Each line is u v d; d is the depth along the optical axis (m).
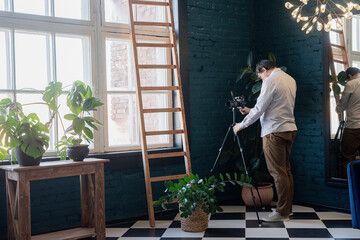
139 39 4.56
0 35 3.74
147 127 4.65
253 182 4.73
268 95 3.99
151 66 4.32
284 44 5.09
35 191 3.81
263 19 5.31
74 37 4.16
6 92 3.76
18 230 3.24
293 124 4.12
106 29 4.34
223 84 5.10
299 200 4.97
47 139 3.37
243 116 5.27
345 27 4.47
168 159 4.61
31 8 3.90
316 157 4.78
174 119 4.79
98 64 4.29
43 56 3.96
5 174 3.43
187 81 4.76
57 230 3.91
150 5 4.68
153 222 4.09
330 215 4.39
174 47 4.48
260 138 5.00
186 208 3.72
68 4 4.13
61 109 4.05
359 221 3.07
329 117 4.63
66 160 3.64
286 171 4.21
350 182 3.12
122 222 4.28
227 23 5.14
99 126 4.28
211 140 4.98
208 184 3.92
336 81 4.56
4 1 3.75
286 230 3.82
